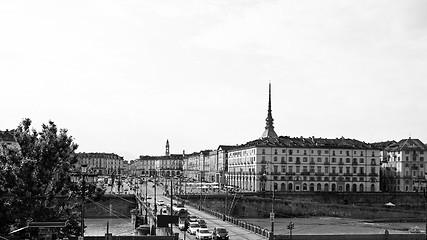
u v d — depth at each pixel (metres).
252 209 163.12
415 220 163.00
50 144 49.44
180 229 92.44
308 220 156.75
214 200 160.62
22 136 49.56
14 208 46.75
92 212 143.75
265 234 81.75
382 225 144.50
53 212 48.62
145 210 109.50
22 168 47.34
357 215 166.62
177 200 153.12
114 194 155.00
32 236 47.72
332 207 168.00
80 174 52.69
